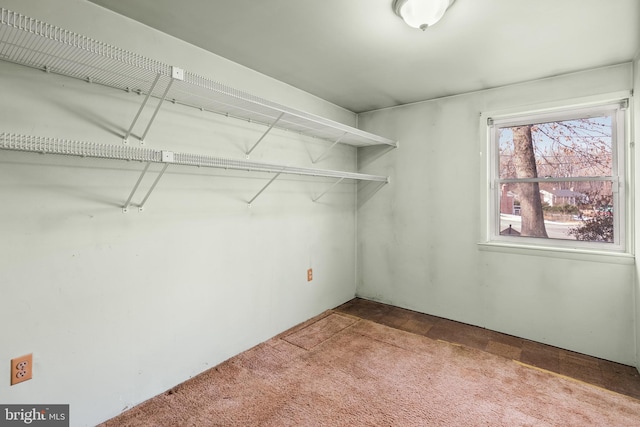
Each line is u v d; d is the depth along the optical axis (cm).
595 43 198
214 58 214
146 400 183
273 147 261
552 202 265
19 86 138
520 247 269
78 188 155
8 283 135
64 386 152
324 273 329
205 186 212
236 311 237
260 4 159
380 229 356
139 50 175
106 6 160
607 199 241
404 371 213
